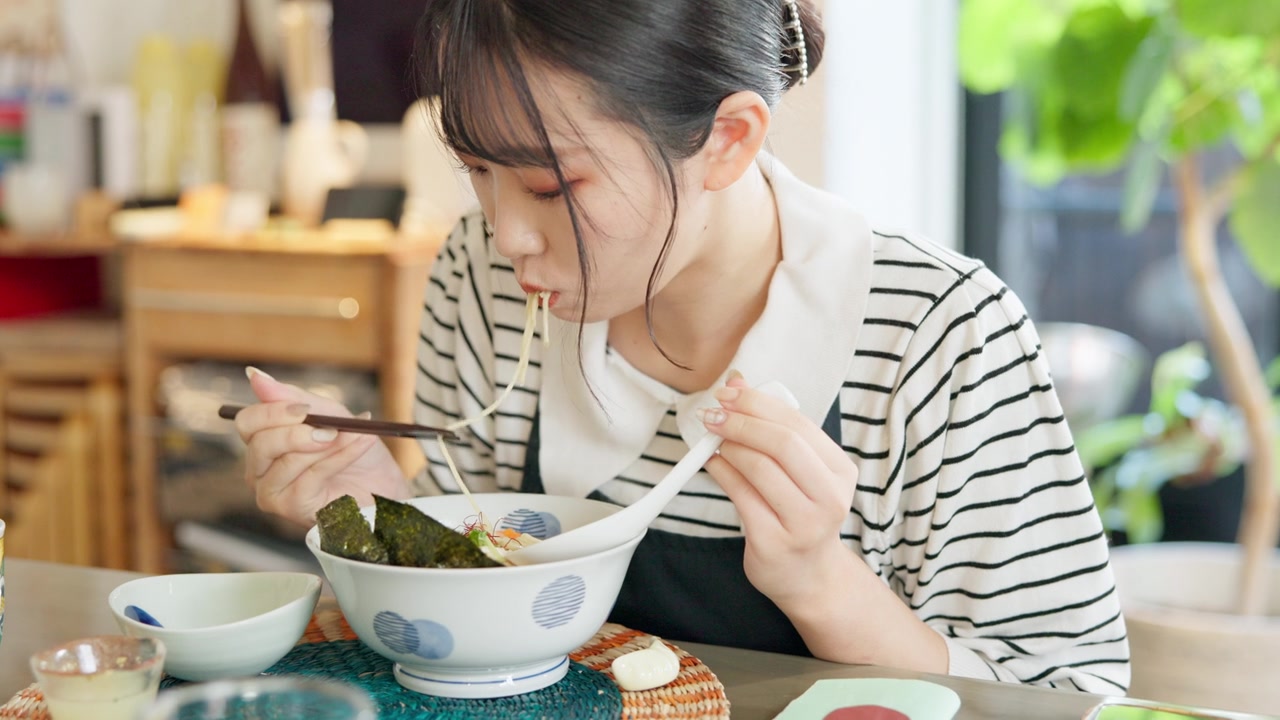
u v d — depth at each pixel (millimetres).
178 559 2650
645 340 1107
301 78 2752
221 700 634
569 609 821
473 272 1253
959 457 1049
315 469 1070
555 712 816
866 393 1068
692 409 1059
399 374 2432
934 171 2719
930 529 1071
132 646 745
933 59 2664
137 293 2617
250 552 2582
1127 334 2770
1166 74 1997
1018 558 1055
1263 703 1644
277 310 2500
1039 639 1056
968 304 1042
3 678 869
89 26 3037
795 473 875
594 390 1101
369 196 2566
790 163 2066
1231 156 2600
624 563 875
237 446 2584
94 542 2730
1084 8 1987
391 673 886
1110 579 1057
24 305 2924
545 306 931
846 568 951
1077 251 2781
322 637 959
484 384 1250
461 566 830
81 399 2701
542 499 1006
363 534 844
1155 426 2326
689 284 1048
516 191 854
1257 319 2643
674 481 890
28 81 3002
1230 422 2344
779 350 1047
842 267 1055
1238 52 2000
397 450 2426
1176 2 1853
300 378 2510
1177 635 1670
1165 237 2703
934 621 1104
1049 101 2098
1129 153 2328
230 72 2797
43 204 2795
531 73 786
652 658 873
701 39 828
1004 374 1046
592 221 837
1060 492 1051
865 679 851
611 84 789
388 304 2414
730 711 828
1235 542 2713
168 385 2629
